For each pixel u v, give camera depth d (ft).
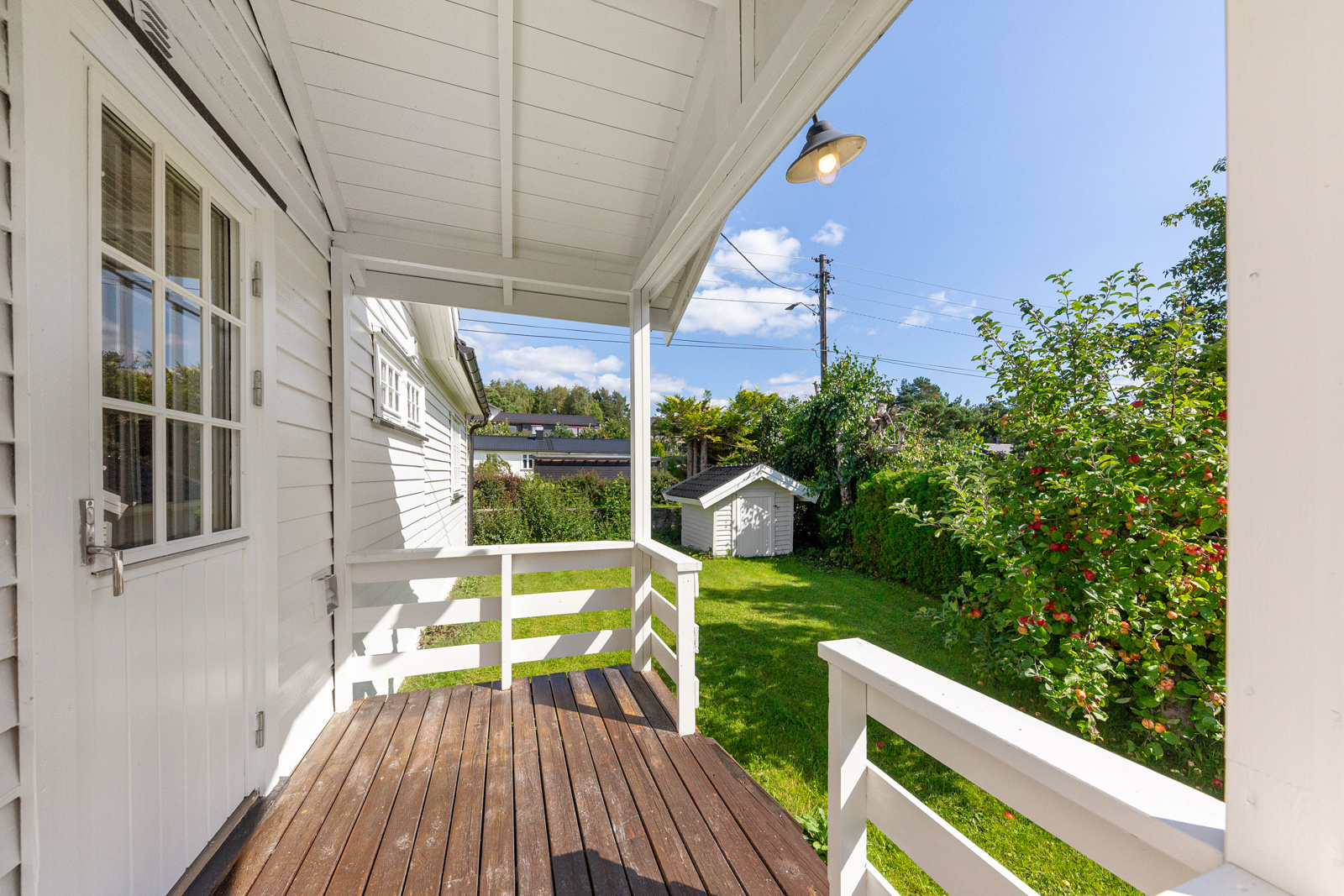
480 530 36.32
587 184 7.92
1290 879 1.30
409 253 8.36
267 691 5.69
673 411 63.87
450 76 6.33
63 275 3.13
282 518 6.16
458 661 8.73
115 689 3.51
